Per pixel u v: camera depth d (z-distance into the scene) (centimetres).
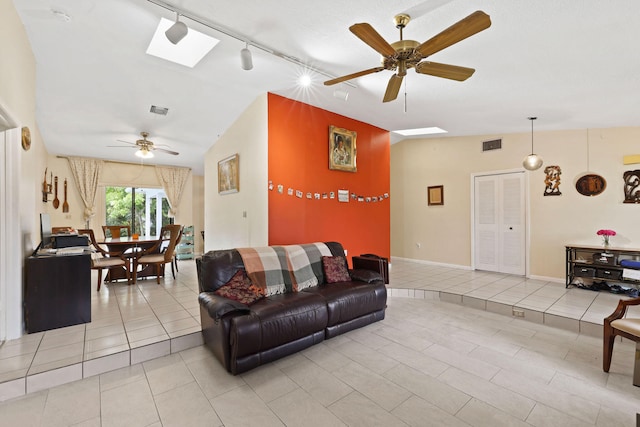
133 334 272
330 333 292
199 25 262
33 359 225
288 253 343
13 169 261
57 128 500
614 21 212
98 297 393
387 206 587
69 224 645
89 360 226
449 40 198
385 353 265
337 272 352
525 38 240
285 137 430
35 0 240
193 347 275
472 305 394
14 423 175
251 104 451
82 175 658
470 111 426
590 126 450
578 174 468
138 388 211
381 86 369
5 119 217
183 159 724
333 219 492
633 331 214
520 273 524
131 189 759
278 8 235
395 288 445
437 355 262
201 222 841
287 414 185
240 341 224
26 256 291
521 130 511
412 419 180
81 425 175
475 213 584
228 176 531
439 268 601
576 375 229
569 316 323
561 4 200
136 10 251
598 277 421
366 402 197
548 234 493
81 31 282
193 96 425
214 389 211
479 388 212
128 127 515
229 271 296
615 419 180
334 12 236
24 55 276
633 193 425
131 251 568
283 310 254
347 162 505
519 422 177
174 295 404
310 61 319
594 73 287
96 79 371
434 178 645
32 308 275
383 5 221
